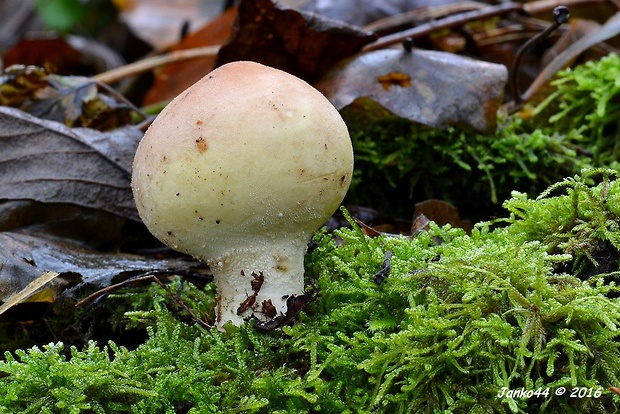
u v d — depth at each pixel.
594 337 0.19
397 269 0.20
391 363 0.19
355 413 0.19
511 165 0.25
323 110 0.20
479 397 0.19
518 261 0.19
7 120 0.24
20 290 0.22
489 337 0.19
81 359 0.20
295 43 0.26
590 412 0.18
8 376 0.20
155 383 0.19
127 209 0.24
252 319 0.20
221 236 0.20
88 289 0.22
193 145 0.19
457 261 0.19
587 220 0.20
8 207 0.24
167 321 0.20
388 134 0.26
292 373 0.19
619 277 0.20
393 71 0.25
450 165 0.26
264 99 0.19
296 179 0.19
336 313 0.20
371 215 0.25
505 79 0.25
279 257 0.20
